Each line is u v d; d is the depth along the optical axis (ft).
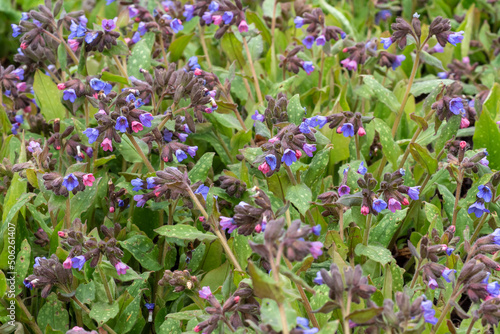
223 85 4.22
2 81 4.23
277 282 3.15
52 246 3.74
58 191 3.58
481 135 4.02
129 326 3.61
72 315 3.76
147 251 3.77
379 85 4.11
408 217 3.95
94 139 3.61
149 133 3.80
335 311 3.49
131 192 3.84
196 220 3.84
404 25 3.94
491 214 3.76
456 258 3.61
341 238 3.65
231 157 4.14
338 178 4.12
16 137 4.24
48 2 4.08
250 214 3.44
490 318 3.30
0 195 3.99
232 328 3.37
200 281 3.74
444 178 3.95
